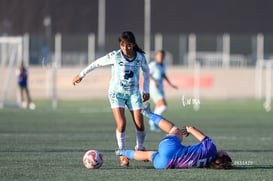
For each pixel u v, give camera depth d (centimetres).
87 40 14950
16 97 12269
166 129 3953
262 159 4491
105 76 13038
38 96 12850
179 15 16825
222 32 16962
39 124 7538
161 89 7112
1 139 5809
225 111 10175
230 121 8250
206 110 10375
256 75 13662
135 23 16525
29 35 15000
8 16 15862
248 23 17050
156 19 16738
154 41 15488
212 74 13575
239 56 15375
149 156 3938
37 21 15912
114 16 16575
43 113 9419
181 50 15312
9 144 5394
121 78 4131
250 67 14088
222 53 15412
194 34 16238
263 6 17100
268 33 17075
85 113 9481
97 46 15362
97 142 5609
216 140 5912
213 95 13575
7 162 4253
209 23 16912
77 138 5956
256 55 15450
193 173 3703
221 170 3828
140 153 3969
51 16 16025
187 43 15312
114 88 4159
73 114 9262
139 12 16575
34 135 6216
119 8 16588
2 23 15812
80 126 7338
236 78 13638
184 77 13312
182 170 3806
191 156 3812
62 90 12925
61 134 6350
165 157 3828
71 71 12938
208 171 3781
